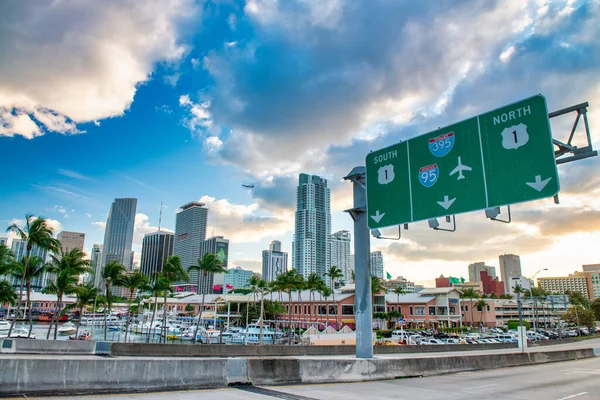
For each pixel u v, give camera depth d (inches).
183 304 4970.5
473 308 4461.1
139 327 3221.0
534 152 472.7
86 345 1075.3
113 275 2487.7
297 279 3137.3
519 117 493.0
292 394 500.1
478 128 530.0
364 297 708.0
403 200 601.0
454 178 543.2
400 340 2464.3
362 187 697.0
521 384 725.3
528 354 1229.1
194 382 509.0
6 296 1720.0
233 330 2878.9
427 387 641.0
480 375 872.9
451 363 910.4
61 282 1860.2
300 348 1322.6
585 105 449.1
